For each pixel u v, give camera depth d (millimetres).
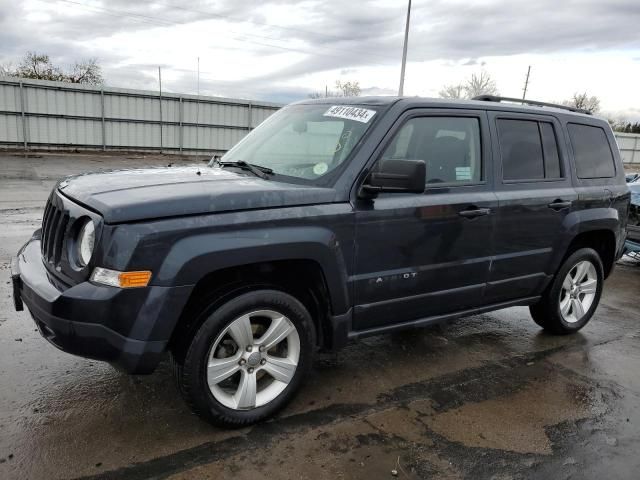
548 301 4605
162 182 3090
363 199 3223
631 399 3682
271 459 2768
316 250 3006
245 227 2789
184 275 2623
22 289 2988
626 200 4996
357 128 3420
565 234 4375
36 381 3410
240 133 28625
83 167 18906
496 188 3906
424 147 3566
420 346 4422
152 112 26125
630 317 5527
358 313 3352
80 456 2701
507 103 4285
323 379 3727
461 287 3818
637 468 2875
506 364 4164
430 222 3500
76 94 24203
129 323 2576
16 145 23469
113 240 2553
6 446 2742
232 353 3016
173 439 2895
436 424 3213
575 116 4656
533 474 2770
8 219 8625
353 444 2947
